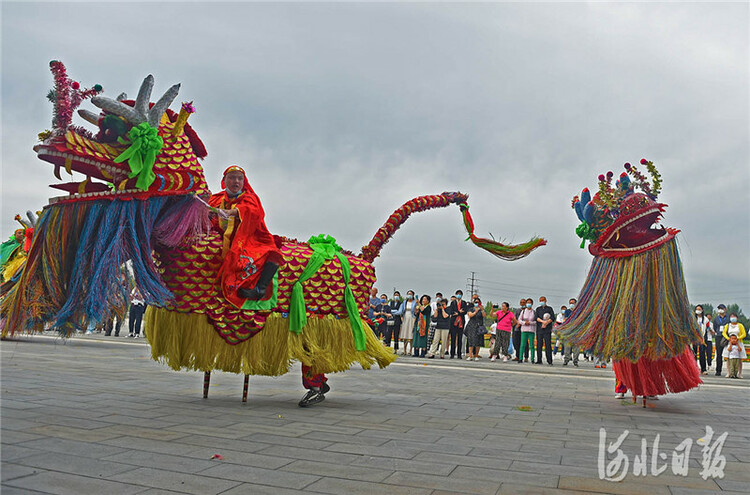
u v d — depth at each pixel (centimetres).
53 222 456
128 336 1841
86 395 575
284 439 413
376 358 604
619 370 707
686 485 326
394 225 664
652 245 647
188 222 505
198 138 547
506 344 1602
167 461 339
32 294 452
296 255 571
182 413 504
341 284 592
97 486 288
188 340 521
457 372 1105
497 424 510
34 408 485
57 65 442
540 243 675
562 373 1190
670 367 671
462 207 698
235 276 521
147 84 471
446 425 496
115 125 475
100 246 458
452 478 324
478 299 1677
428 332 1630
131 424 441
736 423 568
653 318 635
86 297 450
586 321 678
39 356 988
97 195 466
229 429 441
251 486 297
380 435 440
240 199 549
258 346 540
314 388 588
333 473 327
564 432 480
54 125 443
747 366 1834
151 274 484
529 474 337
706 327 1454
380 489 300
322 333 578
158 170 493
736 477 346
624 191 679
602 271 680
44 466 317
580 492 305
